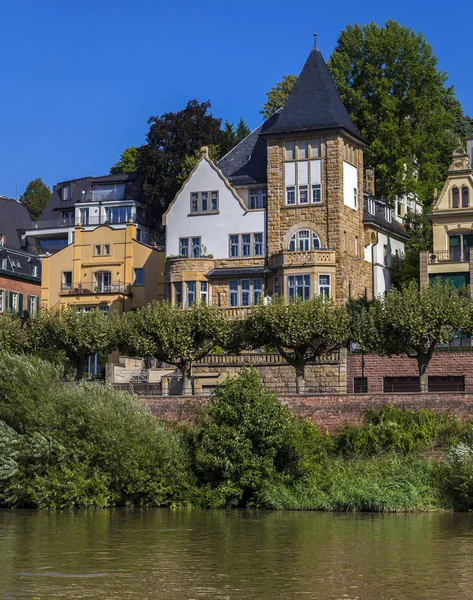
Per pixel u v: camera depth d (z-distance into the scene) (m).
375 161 94.00
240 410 52.12
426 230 91.56
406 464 52.03
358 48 97.06
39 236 109.88
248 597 31.09
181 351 65.50
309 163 80.25
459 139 97.75
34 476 52.09
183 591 31.78
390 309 62.59
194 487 51.78
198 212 83.12
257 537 41.34
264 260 80.94
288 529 43.47
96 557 37.06
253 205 82.69
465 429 54.12
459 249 78.44
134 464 51.72
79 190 111.44
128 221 98.69
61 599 30.58
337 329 63.19
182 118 105.31
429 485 50.53
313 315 63.25
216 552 38.06
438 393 55.91
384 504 49.06
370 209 86.56
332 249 78.94
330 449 55.19
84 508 51.00
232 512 49.38
